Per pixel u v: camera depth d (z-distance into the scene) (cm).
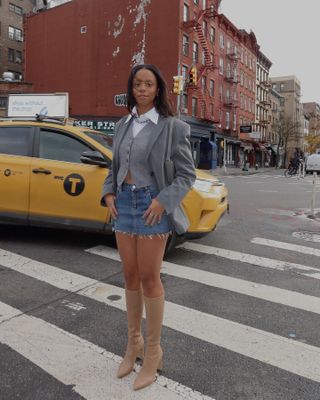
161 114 258
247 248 655
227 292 454
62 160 593
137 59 3509
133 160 256
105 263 540
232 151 5031
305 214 1059
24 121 626
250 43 5519
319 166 3891
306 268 557
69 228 590
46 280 471
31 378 276
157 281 269
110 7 3628
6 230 699
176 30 3331
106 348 318
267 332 357
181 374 286
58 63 4016
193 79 2289
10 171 597
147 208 256
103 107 3728
